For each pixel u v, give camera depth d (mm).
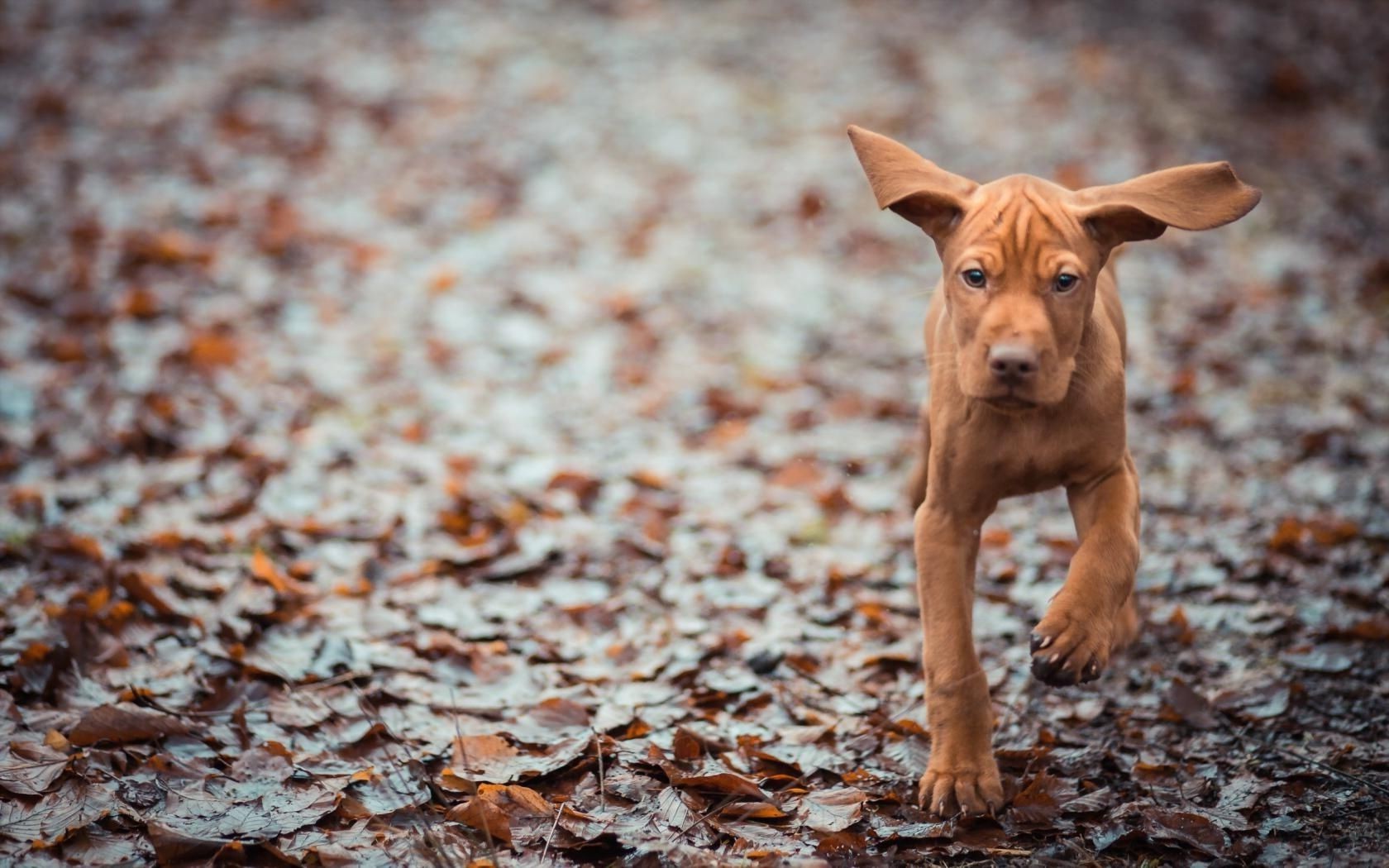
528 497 7719
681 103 16297
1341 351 9922
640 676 5691
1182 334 10484
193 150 13680
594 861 4250
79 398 8414
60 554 6375
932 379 4648
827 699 5547
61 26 16516
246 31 17234
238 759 4789
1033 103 16312
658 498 7863
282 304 10492
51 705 5152
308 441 8211
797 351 10609
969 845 4344
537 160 14555
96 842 4215
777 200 13898
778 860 4141
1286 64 17438
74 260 10711
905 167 4426
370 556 6773
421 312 10789
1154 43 18312
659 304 11406
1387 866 4109
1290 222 12938
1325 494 7500
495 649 5914
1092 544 4316
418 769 4801
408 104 15609
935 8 19688
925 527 4605
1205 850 4281
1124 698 5492
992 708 5395
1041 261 4105
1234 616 6152
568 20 18766
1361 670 5574
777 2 19766
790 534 7371
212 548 6715
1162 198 4184
